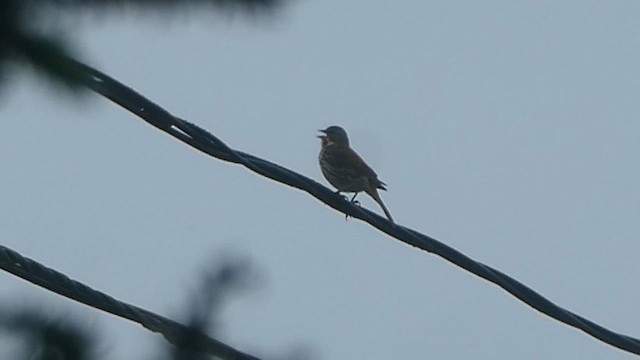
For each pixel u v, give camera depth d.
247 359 3.54
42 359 3.11
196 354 3.34
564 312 15.88
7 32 3.02
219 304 3.36
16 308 3.17
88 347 3.15
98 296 10.19
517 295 15.83
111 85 11.26
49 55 3.04
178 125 12.67
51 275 9.99
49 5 3.05
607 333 16.16
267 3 3.08
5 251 10.18
